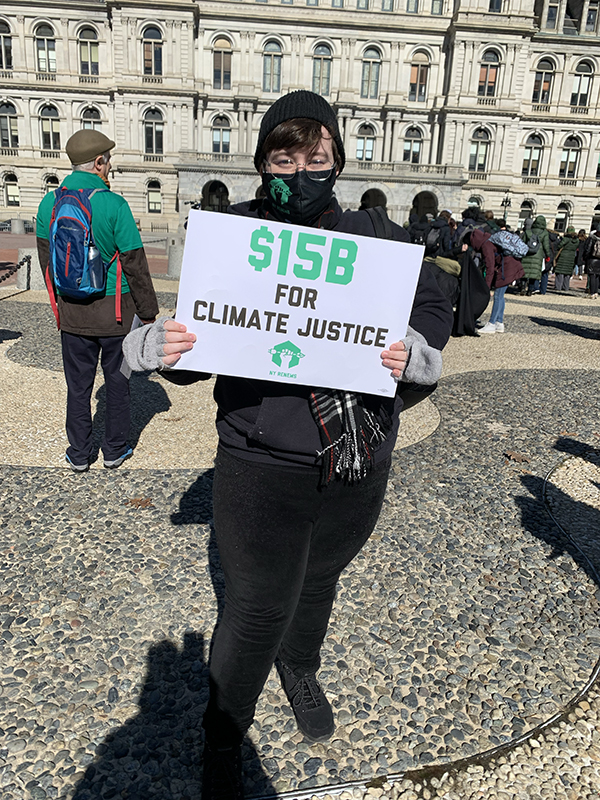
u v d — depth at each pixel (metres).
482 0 39.16
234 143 41.50
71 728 2.01
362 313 1.54
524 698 2.25
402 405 1.75
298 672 2.07
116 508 3.46
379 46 40.69
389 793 1.85
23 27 40.25
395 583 2.89
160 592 2.72
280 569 1.59
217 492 1.65
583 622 2.69
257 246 1.50
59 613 2.55
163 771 1.88
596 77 42.59
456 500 3.79
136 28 38.31
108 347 3.73
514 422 5.43
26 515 3.33
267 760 1.94
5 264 14.48
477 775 1.92
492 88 41.00
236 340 1.54
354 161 37.94
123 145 40.12
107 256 3.54
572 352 8.71
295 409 1.55
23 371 6.22
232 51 40.03
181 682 2.23
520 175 43.59
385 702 2.19
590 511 3.75
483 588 2.90
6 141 42.41
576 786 1.91
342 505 1.62
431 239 9.26
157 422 5.02
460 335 9.53
